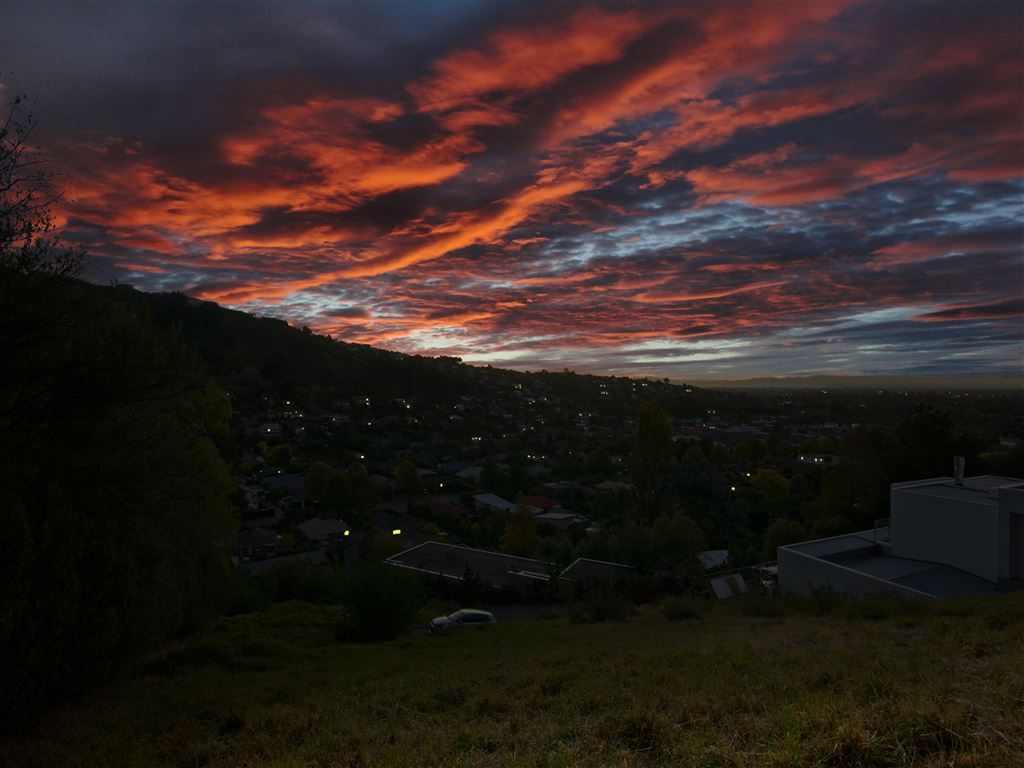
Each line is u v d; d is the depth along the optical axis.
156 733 7.15
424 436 135.25
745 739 4.40
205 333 161.25
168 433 15.43
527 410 194.12
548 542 41.78
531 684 7.43
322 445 110.19
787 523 40.12
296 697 8.46
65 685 9.02
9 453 8.80
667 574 27.50
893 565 21.80
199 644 13.54
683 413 195.50
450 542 56.28
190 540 16.92
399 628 17.28
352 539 58.53
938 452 40.34
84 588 9.38
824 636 9.44
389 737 5.57
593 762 4.21
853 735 3.90
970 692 4.80
